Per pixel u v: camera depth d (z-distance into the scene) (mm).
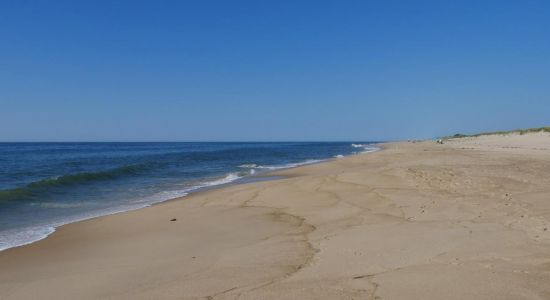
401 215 10273
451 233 8055
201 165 37438
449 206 10734
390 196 12703
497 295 5086
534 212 9438
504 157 27266
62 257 8461
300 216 11289
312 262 6859
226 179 24594
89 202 16203
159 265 7340
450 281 5578
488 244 7180
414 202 11617
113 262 7824
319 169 28047
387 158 33781
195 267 7047
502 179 14578
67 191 19328
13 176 26062
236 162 42156
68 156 56938
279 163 40156
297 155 58250
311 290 5578
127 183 22828
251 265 6934
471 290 5254
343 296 5305
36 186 19203
